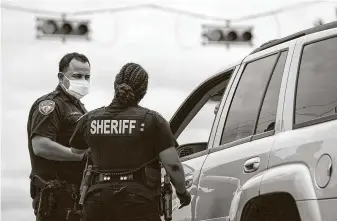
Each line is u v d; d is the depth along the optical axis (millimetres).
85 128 13508
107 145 13203
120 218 13055
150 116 13219
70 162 15961
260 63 13984
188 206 14484
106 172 13172
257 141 13203
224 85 15562
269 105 13344
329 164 11531
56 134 15938
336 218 11352
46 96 16078
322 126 11953
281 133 12773
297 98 12773
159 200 13367
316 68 12680
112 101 13492
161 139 13148
